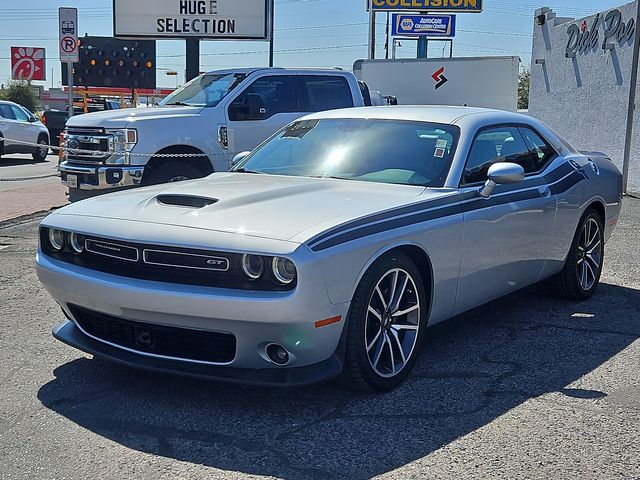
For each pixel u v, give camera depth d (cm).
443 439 373
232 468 344
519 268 541
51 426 386
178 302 377
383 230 412
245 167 564
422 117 543
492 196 504
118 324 415
